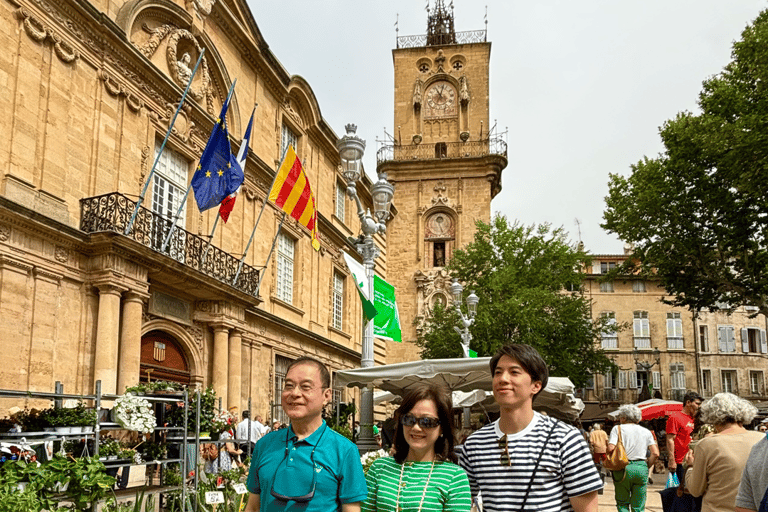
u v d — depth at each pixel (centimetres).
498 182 4409
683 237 2369
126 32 1650
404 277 4284
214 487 957
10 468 599
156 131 1770
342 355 3055
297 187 2023
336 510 370
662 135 2362
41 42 1395
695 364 5103
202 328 1886
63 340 1384
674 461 910
